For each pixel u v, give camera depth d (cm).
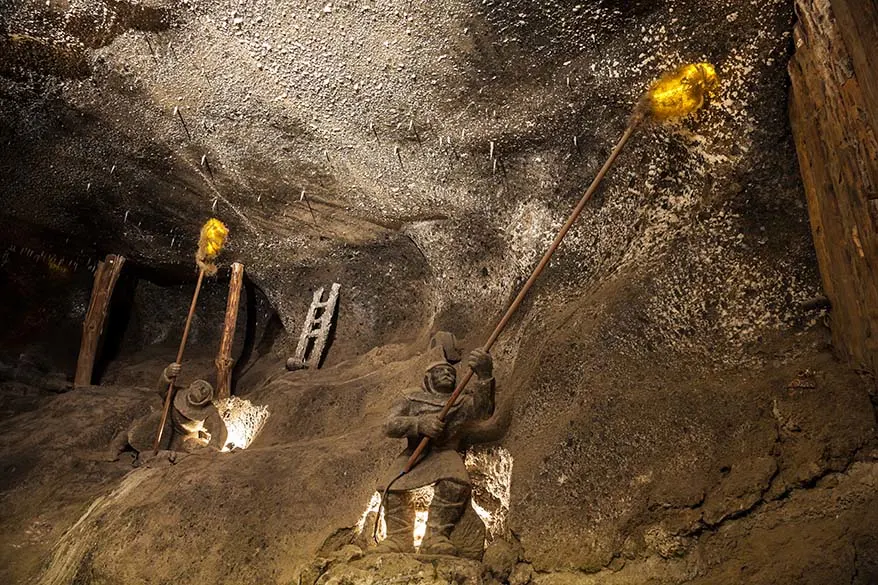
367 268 807
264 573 438
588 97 530
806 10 385
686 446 381
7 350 925
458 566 380
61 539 515
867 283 338
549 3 506
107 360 954
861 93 327
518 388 482
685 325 422
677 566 357
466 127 596
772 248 411
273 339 919
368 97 612
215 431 641
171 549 451
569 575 381
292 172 716
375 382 659
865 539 307
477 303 668
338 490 485
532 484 416
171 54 644
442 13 536
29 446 659
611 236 522
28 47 678
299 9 568
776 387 375
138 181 801
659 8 473
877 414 341
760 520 347
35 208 858
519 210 607
